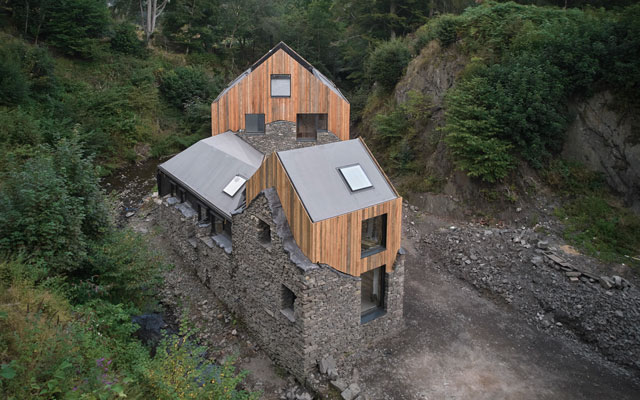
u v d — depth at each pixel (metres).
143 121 39.16
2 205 13.27
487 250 20.91
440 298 18.73
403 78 33.38
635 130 21.59
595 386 13.87
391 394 13.68
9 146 27.86
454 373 14.52
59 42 39.31
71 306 12.05
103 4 43.00
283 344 14.95
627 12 23.19
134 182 33.16
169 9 49.84
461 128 23.56
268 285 15.26
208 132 41.84
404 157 29.00
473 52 27.69
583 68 22.41
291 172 14.14
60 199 13.97
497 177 22.89
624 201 21.66
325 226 13.48
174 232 22.56
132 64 42.50
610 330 15.65
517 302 17.92
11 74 31.31
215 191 19.92
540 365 14.82
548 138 23.23
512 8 28.20
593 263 18.67
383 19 43.03
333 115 25.89
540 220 21.80
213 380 10.68
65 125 33.22
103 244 15.72
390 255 15.68
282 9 59.00
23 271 11.87
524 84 22.98
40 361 8.56
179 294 19.16
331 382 13.83
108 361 10.01
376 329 15.84
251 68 27.92
